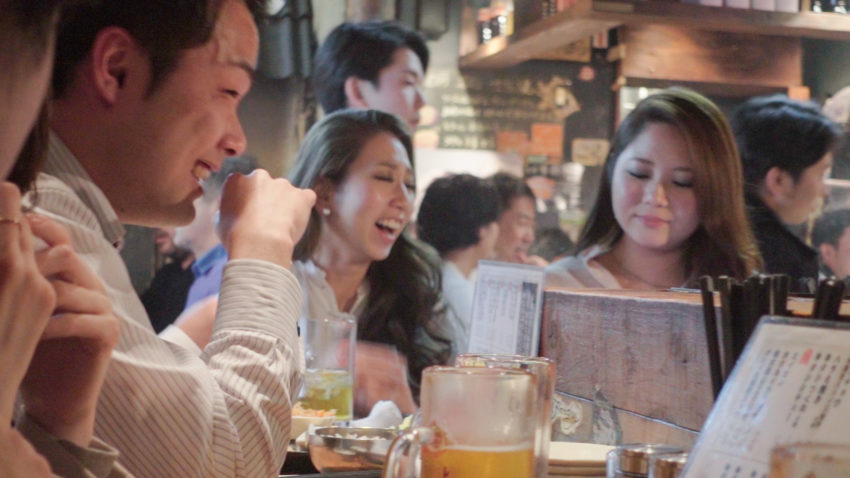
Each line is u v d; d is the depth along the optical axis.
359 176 3.45
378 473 1.25
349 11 4.09
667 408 1.29
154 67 1.25
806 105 3.96
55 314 0.92
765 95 4.24
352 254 3.48
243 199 1.42
